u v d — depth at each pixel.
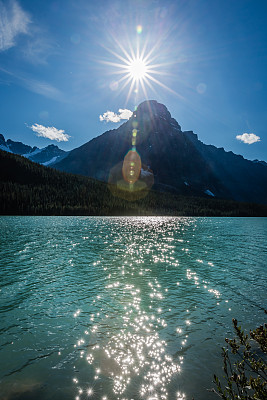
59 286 19.11
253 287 19.05
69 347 10.69
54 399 7.70
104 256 31.08
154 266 25.98
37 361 9.69
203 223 117.88
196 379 8.68
